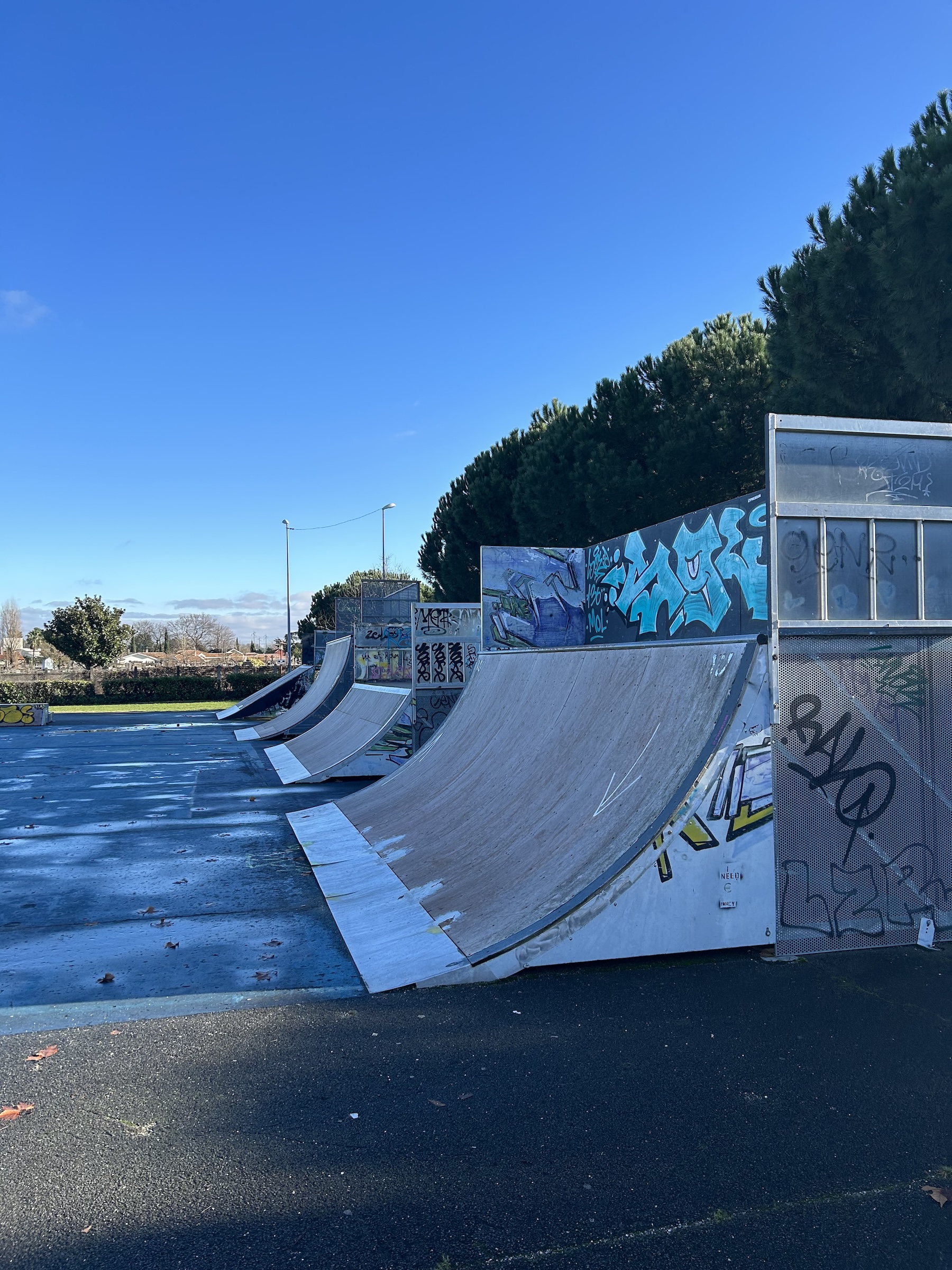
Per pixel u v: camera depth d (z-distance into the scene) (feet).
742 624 20.36
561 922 16.29
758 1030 13.75
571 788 21.42
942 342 31.83
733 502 21.11
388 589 81.82
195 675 141.18
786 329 39.14
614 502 61.00
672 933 16.76
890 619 18.37
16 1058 13.08
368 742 46.47
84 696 131.95
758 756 17.22
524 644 36.63
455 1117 11.17
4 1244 8.68
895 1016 14.29
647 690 21.35
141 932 20.02
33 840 31.19
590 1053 12.99
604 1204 9.34
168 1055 13.14
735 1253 8.55
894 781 18.17
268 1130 10.86
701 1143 10.52
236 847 29.78
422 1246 8.66
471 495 87.20
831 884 17.62
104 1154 10.35
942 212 29.94
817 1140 10.59
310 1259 8.46
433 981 15.75
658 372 61.26
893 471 18.63
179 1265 8.38
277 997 15.64
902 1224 9.00
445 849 23.41
